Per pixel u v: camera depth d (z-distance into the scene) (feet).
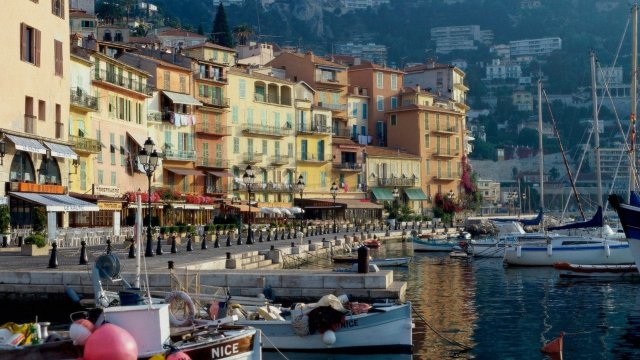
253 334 75.87
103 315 67.56
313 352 89.97
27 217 212.23
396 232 369.71
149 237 162.30
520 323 112.98
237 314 89.61
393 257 253.03
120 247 201.98
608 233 236.22
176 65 346.95
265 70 445.37
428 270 205.98
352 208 434.30
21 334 67.15
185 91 354.13
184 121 346.74
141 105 320.50
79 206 224.33
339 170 444.96
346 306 92.63
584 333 104.94
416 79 586.45
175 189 342.85
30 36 217.56
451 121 525.75
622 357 90.12
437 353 91.56
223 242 239.91
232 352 73.20
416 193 491.31
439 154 510.58
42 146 217.77
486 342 98.32
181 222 310.24
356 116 495.00
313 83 462.19
